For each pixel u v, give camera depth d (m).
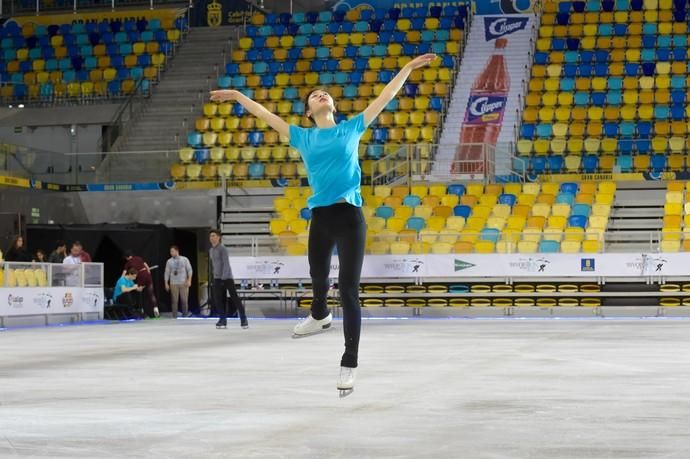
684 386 6.75
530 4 34.62
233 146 29.61
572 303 22.22
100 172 26.48
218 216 26.05
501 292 22.41
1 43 35.78
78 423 5.04
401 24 34.78
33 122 30.56
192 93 32.09
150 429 4.82
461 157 26.00
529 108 30.58
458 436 4.54
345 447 4.27
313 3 37.00
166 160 26.66
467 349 10.89
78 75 33.56
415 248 22.92
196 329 17.08
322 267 5.66
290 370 8.33
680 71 31.39
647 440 4.41
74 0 36.81
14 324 18.19
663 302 21.92
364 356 9.84
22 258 20.39
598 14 33.91
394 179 26.11
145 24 35.88
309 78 32.53
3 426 4.94
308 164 5.55
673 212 24.38
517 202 24.86
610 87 31.03
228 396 6.27
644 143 27.62
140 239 24.30
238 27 35.22
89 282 20.97
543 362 8.95
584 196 24.75
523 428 4.78
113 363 9.32
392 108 31.17
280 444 4.35
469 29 34.50
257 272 23.25
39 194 25.25
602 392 6.38
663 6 33.81
